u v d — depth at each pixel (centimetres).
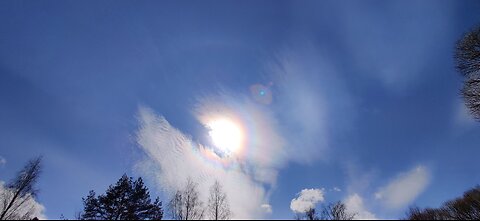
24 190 1684
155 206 2283
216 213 2389
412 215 3134
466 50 1286
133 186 2322
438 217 2883
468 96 1330
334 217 2616
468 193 2634
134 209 2220
